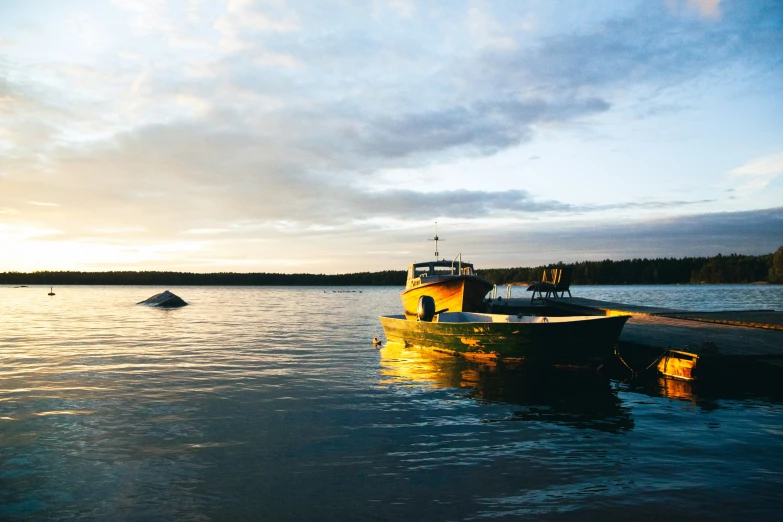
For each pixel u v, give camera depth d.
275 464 6.64
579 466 6.55
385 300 69.19
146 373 13.16
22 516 5.25
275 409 9.48
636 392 11.04
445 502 5.50
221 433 7.97
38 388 11.29
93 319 32.22
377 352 17.27
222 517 5.21
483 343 14.23
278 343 19.81
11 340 20.58
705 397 10.52
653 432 8.06
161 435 7.88
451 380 12.35
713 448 7.25
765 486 5.87
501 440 7.65
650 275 125.62
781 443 7.46
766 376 11.23
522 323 13.38
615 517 5.12
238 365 14.47
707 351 11.45
